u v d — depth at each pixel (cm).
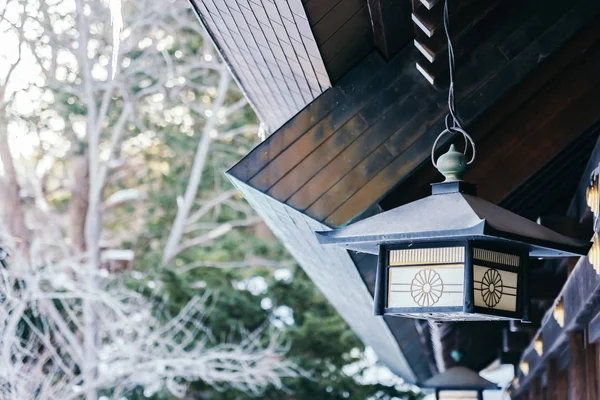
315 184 496
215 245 1741
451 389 857
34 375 1112
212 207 1884
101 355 1217
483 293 330
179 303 1555
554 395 726
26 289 1125
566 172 620
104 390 1393
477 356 947
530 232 331
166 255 1708
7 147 1438
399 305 339
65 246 1411
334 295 877
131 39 1623
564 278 720
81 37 1450
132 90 1739
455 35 461
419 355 970
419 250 338
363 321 895
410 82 505
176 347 1284
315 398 1576
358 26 482
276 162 504
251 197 560
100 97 1734
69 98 1602
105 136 1770
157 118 1797
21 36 1267
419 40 472
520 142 510
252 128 1786
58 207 1906
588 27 489
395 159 491
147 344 1286
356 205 490
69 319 1322
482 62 482
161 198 1816
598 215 425
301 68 546
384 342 923
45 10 1397
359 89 510
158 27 1809
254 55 614
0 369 1035
